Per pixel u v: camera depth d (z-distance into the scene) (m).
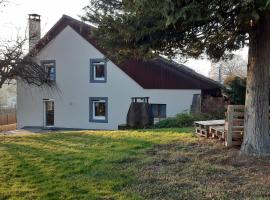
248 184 4.26
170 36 5.22
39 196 4.31
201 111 13.41
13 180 4.91
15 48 15.12
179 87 17.31
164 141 6.82
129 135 7.74
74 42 19.08
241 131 6.00
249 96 5.48
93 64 18.75
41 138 8.03
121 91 18.11
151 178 4.64
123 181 4.61
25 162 5.72
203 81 17.45
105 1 5.46
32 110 20.33
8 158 6.02
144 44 5.23
